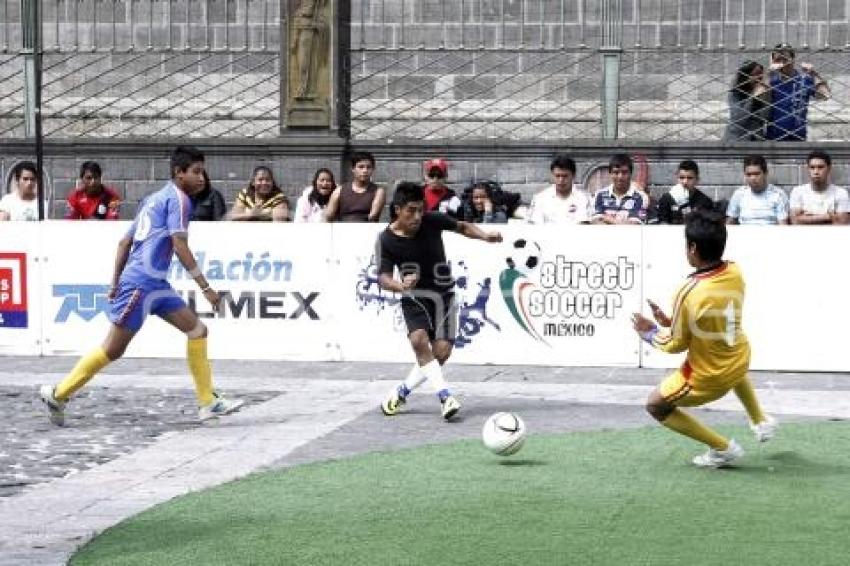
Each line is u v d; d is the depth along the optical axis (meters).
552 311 16.62
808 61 22.98
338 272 16.98
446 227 13.51
